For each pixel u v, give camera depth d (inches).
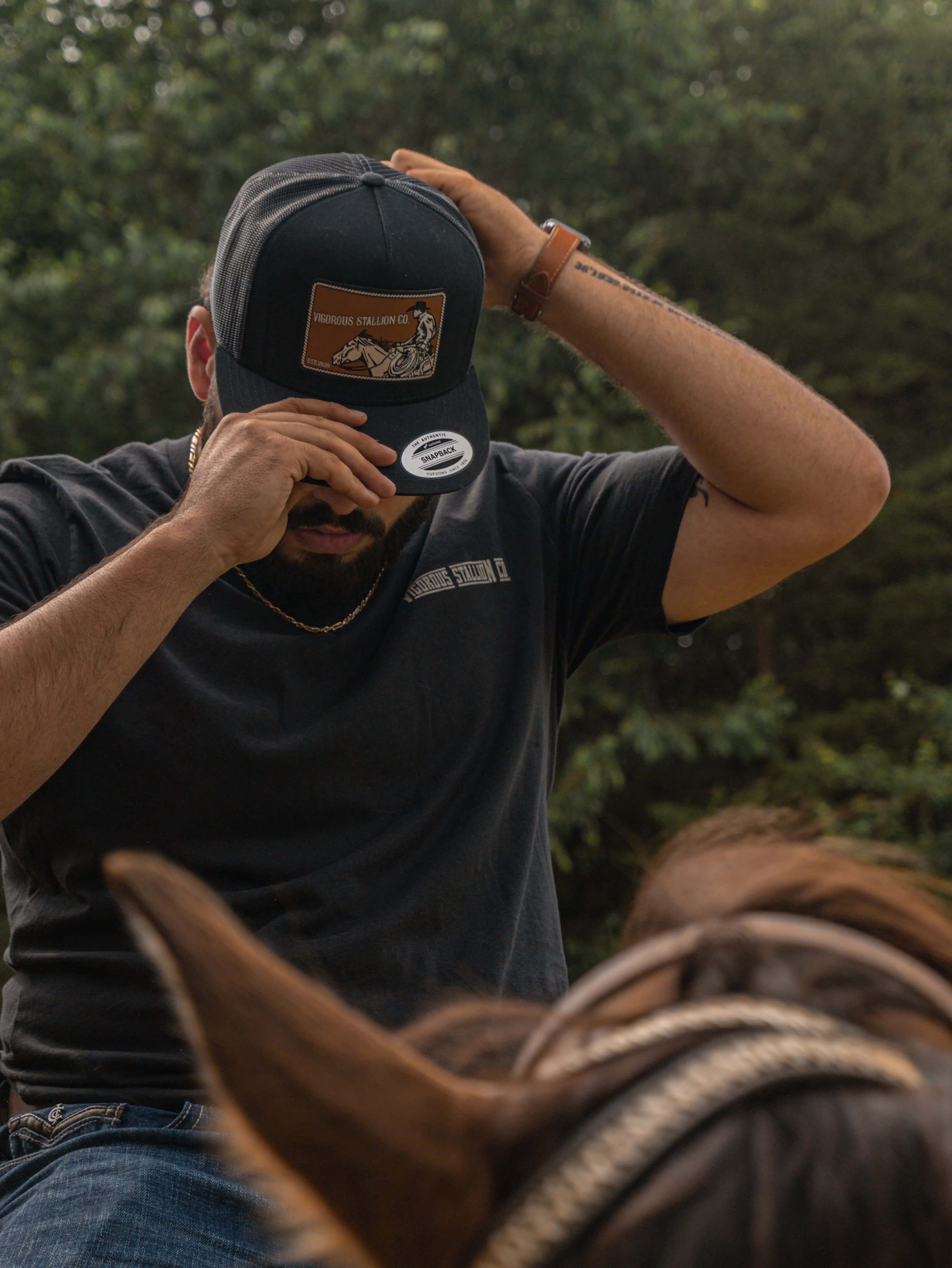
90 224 392.5
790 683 476.4
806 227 503.8
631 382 78.0
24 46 415.8
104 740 64.2
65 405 353.1
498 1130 18.6
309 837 66.1
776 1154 17.1
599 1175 17.4
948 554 465.4
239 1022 18.2
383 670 69.0
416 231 67.9
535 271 78.4
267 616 69.0
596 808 363.6
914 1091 18.1
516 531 77.7
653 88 422.3
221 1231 53.7
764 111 470.9
